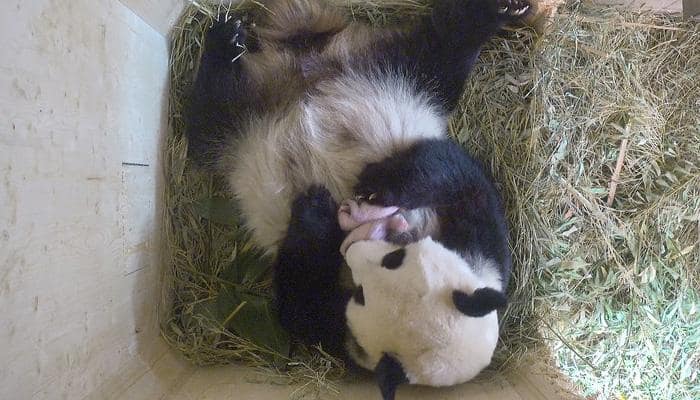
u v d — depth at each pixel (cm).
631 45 246
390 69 229
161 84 227
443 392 205
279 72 229
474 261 207
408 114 223
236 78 229
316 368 221
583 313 243
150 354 211
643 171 247
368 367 206
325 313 215
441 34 230
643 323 244
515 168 242
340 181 219
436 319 188
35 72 161
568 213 246
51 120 166
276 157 220
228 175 234
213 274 242
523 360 229
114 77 194
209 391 204
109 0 190
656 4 246
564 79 242
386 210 209
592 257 246
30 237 158
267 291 240
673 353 245
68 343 170
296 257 217
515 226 240
